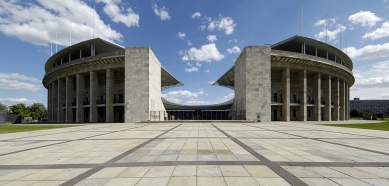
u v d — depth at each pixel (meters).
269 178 4.33
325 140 10.05
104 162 5.71
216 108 54.66
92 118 34.41
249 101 31.64
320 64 35.31
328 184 4.00
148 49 31.58
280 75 38.88
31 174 4.69
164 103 54.00
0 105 73.75
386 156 6.41
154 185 3.93
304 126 21.17
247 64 32.12
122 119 37.94
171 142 9.37
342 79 43.84
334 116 41.53
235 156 6.38
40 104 81.38
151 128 18.47
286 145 8.48
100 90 40.06
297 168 5.07
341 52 39.97
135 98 31.08
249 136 11.75
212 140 10.02
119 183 4.06
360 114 91.56
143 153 6.87
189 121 28.12
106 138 11.08
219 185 3.92
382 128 18.31
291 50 40.62
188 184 3.97
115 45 36.66
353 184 4.00
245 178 4.32
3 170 5.04
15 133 14.86
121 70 35.62
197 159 5.98
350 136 11.78
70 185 3.97
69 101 38.69
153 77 34.06
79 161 5.86
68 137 11.80
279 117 38.66
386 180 4.22
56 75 42.16
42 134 13.93
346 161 5.77
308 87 41.66
